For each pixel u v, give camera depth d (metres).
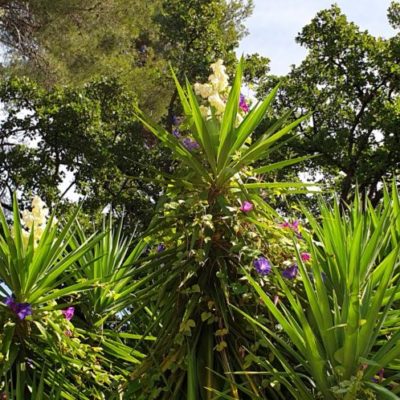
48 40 18.80
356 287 3.33
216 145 4.27
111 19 19.75
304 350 3.48
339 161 17.95
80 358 4.69
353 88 18.30
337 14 18.50
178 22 20.89
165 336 4.15
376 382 3.54
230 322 4.10
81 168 16.97
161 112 21.89
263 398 3.70
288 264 4.05
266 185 4.21
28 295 4.71
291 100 19.12
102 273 5.32
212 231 4.20
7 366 4.46
